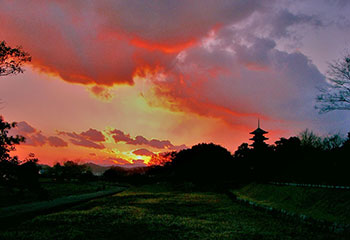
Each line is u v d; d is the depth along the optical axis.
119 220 20.58
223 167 70.12
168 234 15.98
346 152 28.75
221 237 15.16
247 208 28.84
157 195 48.66
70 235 15.60
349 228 14.47
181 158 79.94
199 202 35.75
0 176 22.31
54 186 72.56
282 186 31.12
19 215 23.81
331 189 21.42
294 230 16.83
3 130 21.62
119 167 133.50
